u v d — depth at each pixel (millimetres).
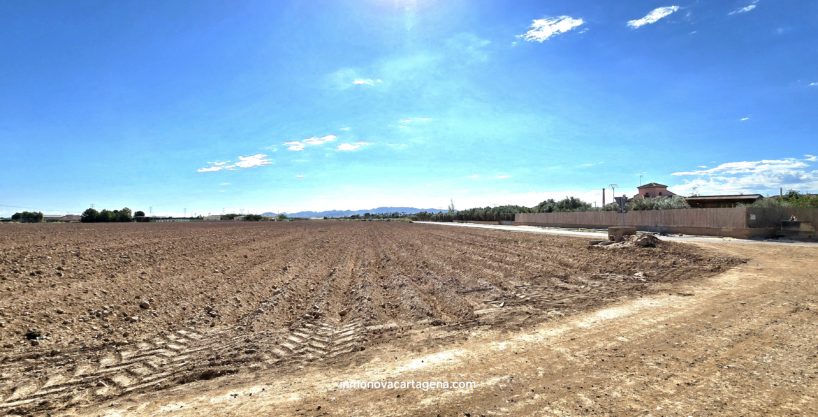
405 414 4590
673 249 18484
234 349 7410
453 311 10133
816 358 5840
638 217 38000
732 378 5254
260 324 9195
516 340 7195
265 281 14594
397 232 49531
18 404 5340
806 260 15359
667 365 5734
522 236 33844
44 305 10086
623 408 4570
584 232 38375
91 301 10750
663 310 8828
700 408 4520
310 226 71625
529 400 4844
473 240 32406
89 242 26359
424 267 18141
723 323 7656
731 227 28109
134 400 5348
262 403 5059
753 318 7930
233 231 46000
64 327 8695
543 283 13312
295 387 5535
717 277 12625
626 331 7406
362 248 28031
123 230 44250
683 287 11328
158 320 9461
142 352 7344
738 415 4355
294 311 10609
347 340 7770
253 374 6172
